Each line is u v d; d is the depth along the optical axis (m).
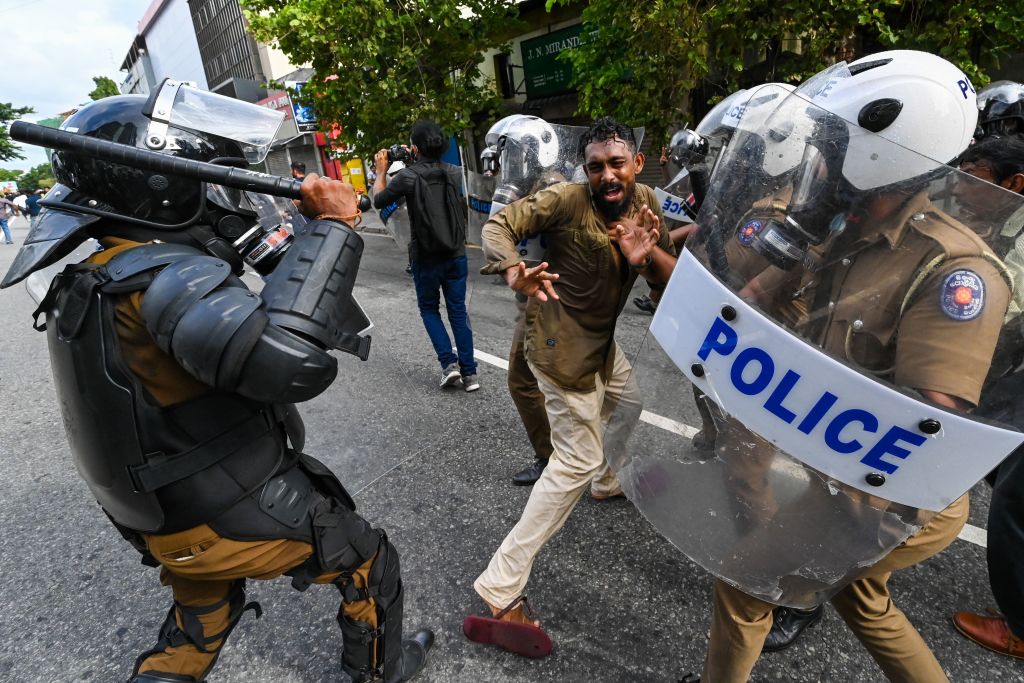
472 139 10.83
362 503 2.69
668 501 1.39
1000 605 1.66
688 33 5.02
